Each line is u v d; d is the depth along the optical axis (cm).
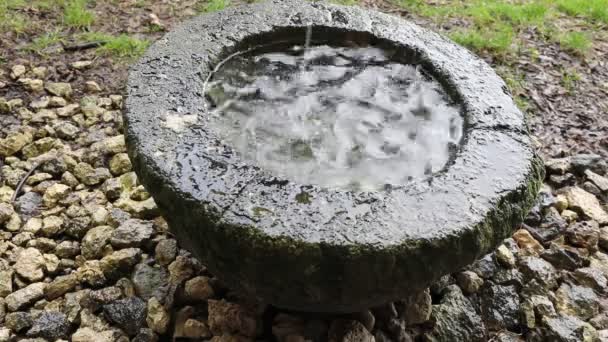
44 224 239
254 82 220
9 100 301
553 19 400
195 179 163
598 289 233
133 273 221
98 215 243
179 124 182
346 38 236
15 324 204
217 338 198
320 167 186
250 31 228
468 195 165
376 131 203
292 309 188
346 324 196
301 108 212
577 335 211
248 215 154
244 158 181
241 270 160
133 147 175
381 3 407
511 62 356
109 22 365
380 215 157
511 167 176
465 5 410
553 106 328
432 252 154
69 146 281
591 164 287
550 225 256
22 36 342
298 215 155
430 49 226
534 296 226
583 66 358
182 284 213
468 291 223
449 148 191
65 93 310
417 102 212
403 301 209
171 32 224
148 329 204
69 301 212
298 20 235
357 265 150
